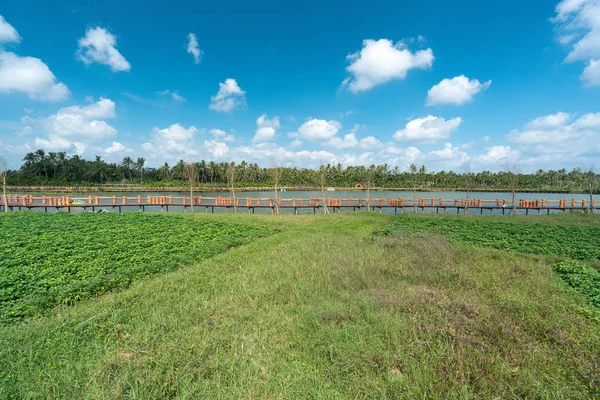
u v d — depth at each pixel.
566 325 4.71
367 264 8.12
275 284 6.66
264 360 3.87
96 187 60.81
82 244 10.38
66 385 3.29
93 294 6.55
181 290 6.52
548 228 16.48
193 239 12.32
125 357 3.79
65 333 4.41
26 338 4.28
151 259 9.16
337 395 3.23
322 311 5.10
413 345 3.99
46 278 7.00
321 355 3.96
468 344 3.95
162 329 4.54
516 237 13.69
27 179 67.62
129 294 6.17
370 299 5.55
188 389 3.27
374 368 3.64
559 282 7.17
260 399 3.15
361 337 4.16
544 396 3.14
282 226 17.19
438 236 11.96
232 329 4.64
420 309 5.03
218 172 79.88
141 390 3.21
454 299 5.36
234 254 9.93
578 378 3.48
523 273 7.89
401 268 7.86
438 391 3.22
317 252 9.88
